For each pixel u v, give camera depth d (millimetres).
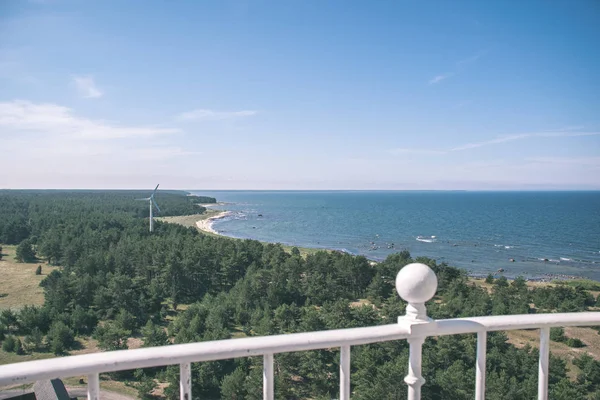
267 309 41344
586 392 26625
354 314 36250
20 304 57000
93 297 48781
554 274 83250
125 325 41906
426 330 3139
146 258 62625
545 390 3564
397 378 21969
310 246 119438
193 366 28828
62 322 39875
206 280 60844
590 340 36062
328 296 50875
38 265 81375
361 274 57781
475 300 44125
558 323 3480
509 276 80812
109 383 29125
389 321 35250
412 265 3154
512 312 40875
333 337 2975
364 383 24641
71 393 15211
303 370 28047
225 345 2754
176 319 42062
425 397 23859
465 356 26828
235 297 47688
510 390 22859
